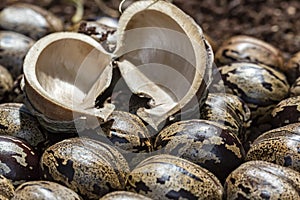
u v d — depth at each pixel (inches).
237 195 17.4
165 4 18.8
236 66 19.9
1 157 17.9
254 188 17.3
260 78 19.8
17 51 20.7
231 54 20.6
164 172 17.4
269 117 19.9
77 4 23.6
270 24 23.3
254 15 23.4
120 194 17.2
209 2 23.6
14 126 18.6
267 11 23.4
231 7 23.5
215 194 17.4
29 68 18.5
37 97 18.2
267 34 23.1
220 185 17.6
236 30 23.2
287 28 23.2
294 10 23.5
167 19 18.8
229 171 18.0
